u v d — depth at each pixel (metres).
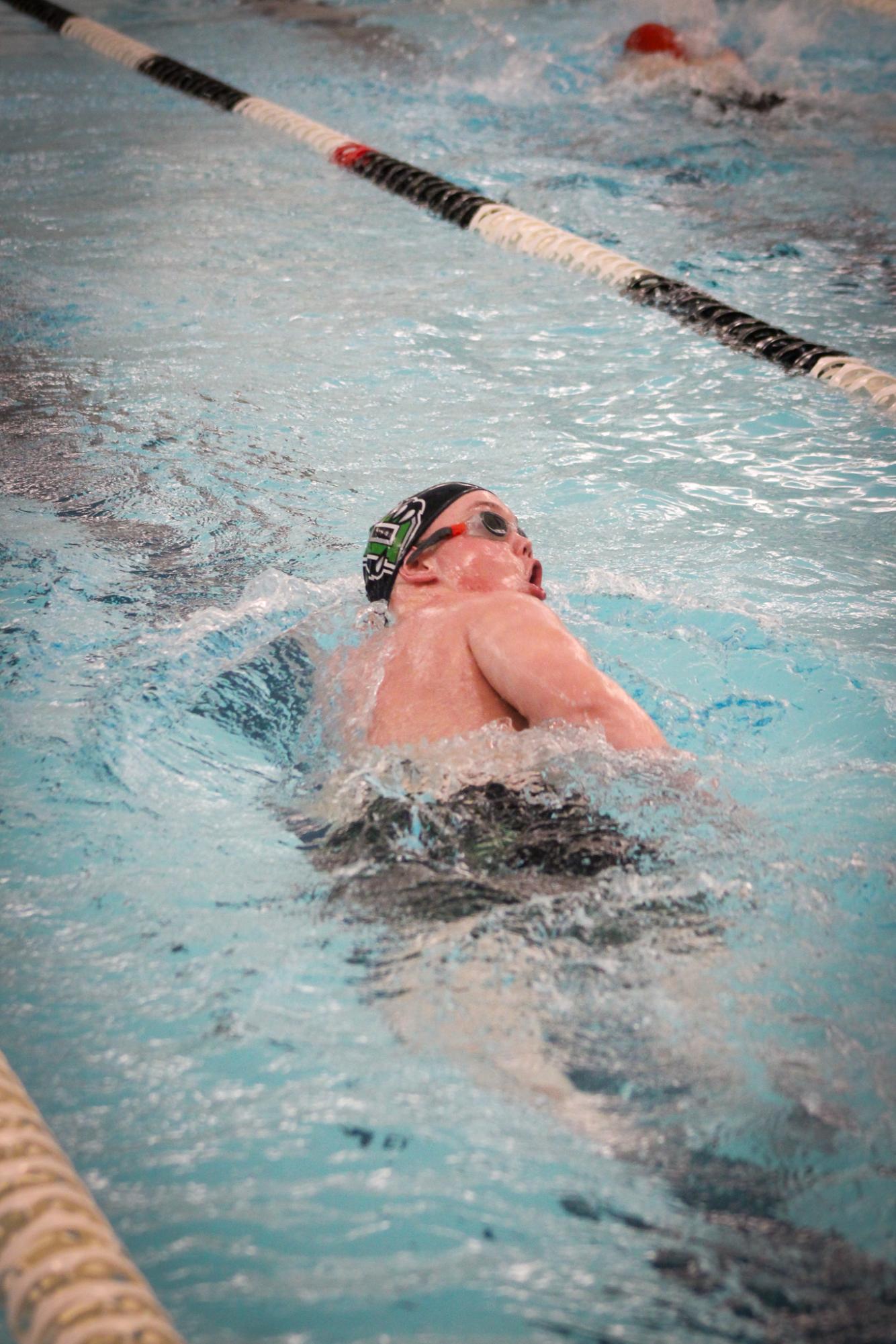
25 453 5.41
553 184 9.27
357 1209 2.07
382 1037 2.40
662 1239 2.00
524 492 5.09
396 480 5.19
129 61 13.39
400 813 2.96
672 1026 2.39
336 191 9.44
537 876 2.76
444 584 3.62
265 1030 2.44
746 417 5.80
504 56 13.05
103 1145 2.21
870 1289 1.91
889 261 7.71
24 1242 2.01
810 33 13.27
